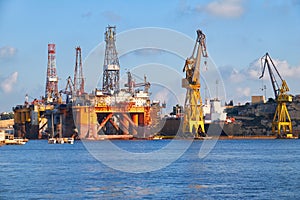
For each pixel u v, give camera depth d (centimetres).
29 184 8369
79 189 7788
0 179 9069
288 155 15688
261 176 9381
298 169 10775
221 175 9569
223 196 7150
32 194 7369
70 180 8844
